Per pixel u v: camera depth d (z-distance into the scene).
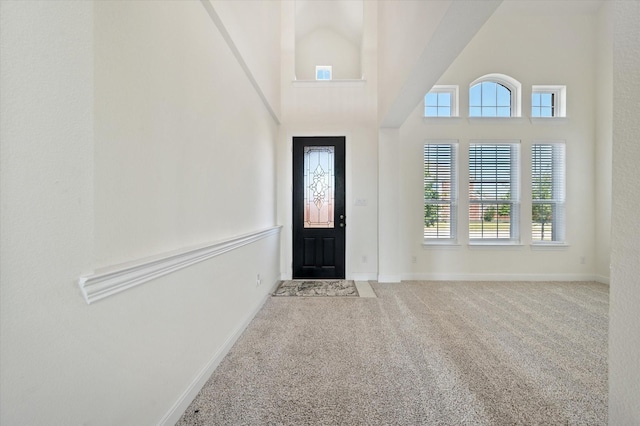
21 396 0.72
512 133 4.36
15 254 0.71
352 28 5.13
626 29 0.53
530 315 2.89
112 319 1.00
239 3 2.29
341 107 4.34
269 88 3.49
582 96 4.36
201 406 1.53
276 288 3.86
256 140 2.98
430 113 4.50
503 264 4.37
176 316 1.42
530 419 1.46
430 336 2.39
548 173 4.43
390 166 4.20
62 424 0.82
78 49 0.86
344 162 4.37
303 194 4.40
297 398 1.60
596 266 4.32
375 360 2.01
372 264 4.35
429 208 4.45
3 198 0.68
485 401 1.59
